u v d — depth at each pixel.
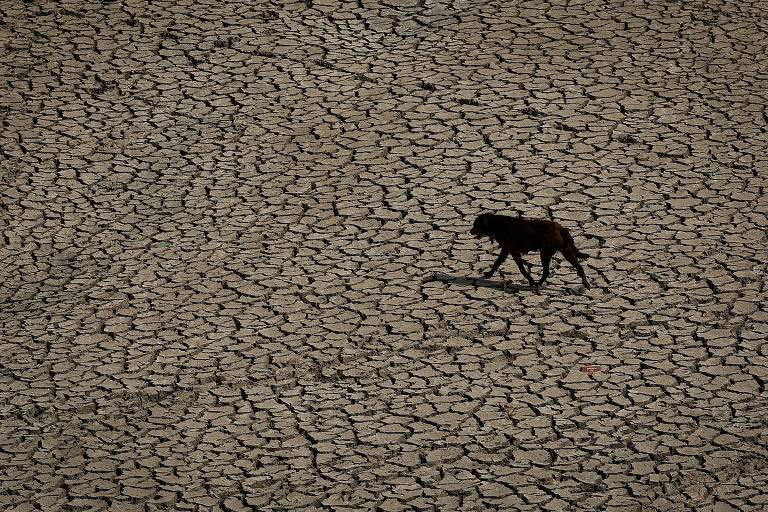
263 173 18.41
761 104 19.42
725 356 14.66
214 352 15.02
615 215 17.16
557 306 15.59
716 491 12.73
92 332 15.43
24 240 17.19
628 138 18.75
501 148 18.67
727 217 17.06
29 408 14.22
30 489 13.08
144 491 13.01
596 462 13.20
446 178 18.09
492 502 12.71
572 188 17.73
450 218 17.28
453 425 13.80
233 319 15.58
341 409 14.11
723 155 18.33
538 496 12.77
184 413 14.13
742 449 13.27
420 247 16.77
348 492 12.92
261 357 14.91
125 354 15.03
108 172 18.53
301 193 17.97
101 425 13.97
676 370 14.48
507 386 14.34
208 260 16.70
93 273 16.52
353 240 16.97
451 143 18.84
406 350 14.96
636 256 16.41
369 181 18.14
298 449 13.55
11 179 18.42
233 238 17.11
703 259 16.28
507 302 15.69
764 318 15.21
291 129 19.33
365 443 13.60
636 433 13.58
